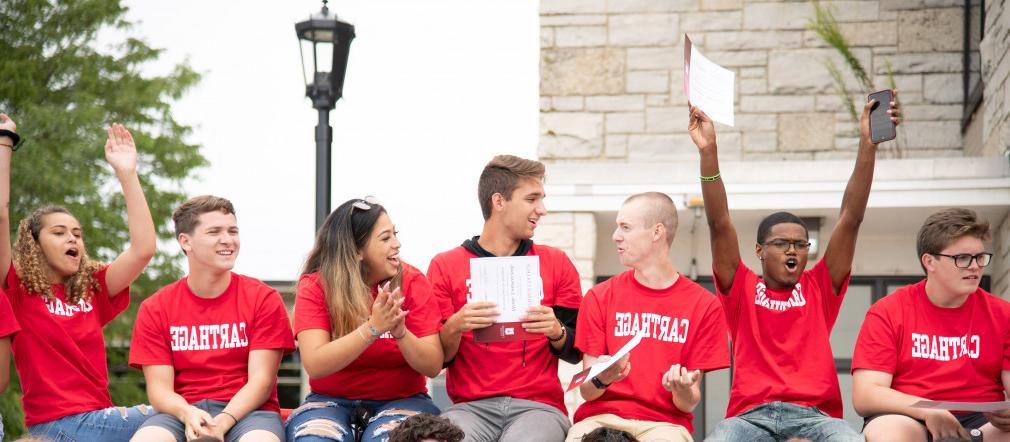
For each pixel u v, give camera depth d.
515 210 8.77
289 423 8.41
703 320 8.38
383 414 8.27
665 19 15.60
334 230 8.44
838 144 15.32
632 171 14.38
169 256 23.66
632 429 8.11
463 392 8.62
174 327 8.47
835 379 8.49
